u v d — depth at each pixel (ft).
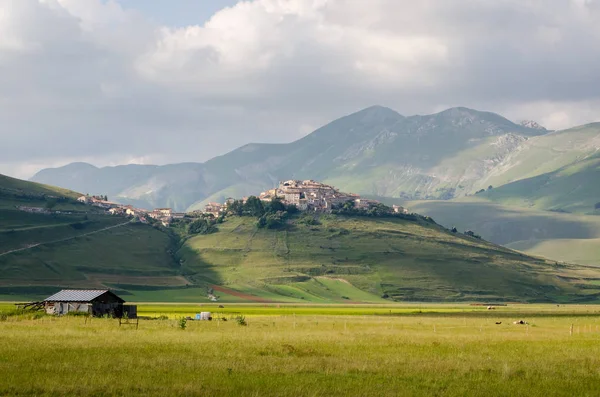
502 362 274.16
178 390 199.62
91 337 345.10
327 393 201.57
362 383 217.77
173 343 321.93
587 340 396.57
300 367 245.65
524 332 474.08
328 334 407.03
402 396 199.93
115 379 213.25
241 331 421.59
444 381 225.56
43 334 356.38
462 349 323.78
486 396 204.13
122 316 591.78
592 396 205.87
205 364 248.11
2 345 294.66
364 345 333.01
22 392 195.11
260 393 197.88
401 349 316.19
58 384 203.62
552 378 234.99
